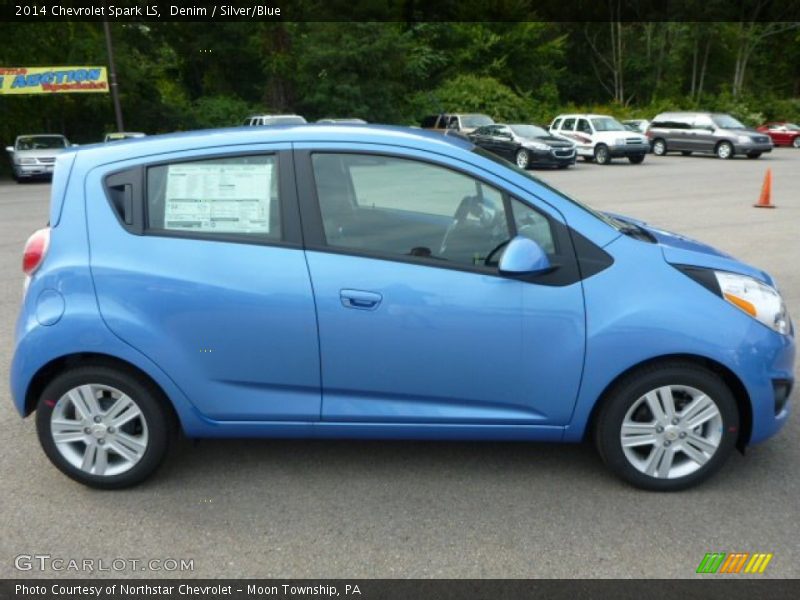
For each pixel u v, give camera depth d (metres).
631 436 3.28
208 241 3.21
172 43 37.81
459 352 3.18
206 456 3.71
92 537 2.99
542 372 3.20
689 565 2.79
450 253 3.22
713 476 3.46
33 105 28.42
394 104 36.69
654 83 52.66
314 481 3.45
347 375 3.22
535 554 2.86
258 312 3.16
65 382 3.26
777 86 55.72
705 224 11.30
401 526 3.06
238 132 3.36
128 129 32.62
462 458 3.68
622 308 3.13
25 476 3.51
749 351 3.15
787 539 2.95
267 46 36.81
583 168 25.05
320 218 3.22
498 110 39.19
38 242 3.29
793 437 3.88
